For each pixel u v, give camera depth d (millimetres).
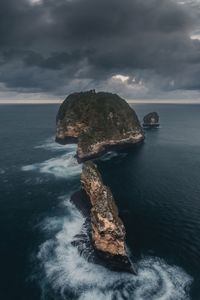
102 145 112875
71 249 48438
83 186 62875
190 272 42594
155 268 43594
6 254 47562
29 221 58625
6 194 73438
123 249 43531
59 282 41062
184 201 67938
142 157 110312
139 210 63062
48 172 91375
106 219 43812
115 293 39000
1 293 39000
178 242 50375
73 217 59625
